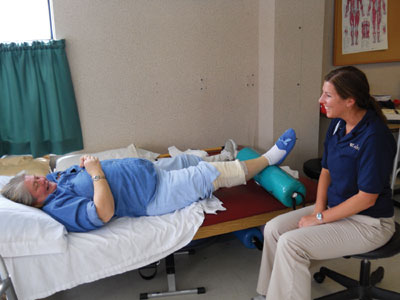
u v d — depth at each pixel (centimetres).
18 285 152
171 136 300
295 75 294
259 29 301
